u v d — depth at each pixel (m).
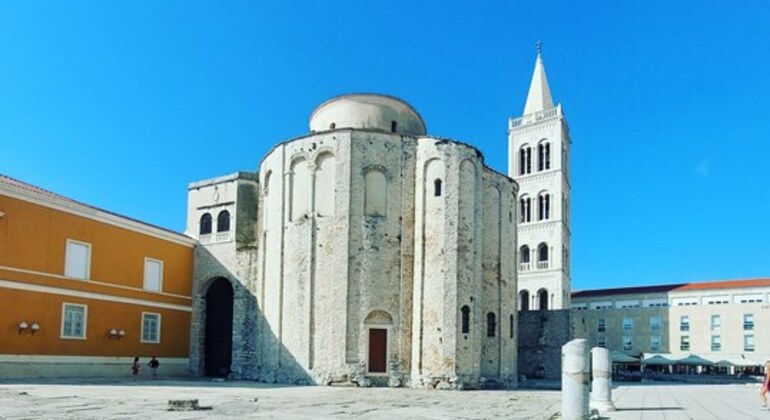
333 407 27.84
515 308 55.47
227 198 56.16
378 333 45.19
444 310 44.69
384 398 34.09
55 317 43.28
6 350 39.91
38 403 26.20
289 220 48.53
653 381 69.44
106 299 47.34
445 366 43.97
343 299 45.00
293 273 47.28
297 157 49.09
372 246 46.06
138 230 50.88
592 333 108.44
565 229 100.19
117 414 22.59
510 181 56.44
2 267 40.00
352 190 46.56
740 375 90.31
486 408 29.09
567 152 105.12
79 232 45.69
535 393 41.19
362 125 51.84
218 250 55.34
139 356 49.81
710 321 99.31
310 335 45.47
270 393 35.81
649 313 104.19
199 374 54.38
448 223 45.91
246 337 51.84
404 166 47.84
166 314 52.84
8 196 40.69
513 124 106.94
